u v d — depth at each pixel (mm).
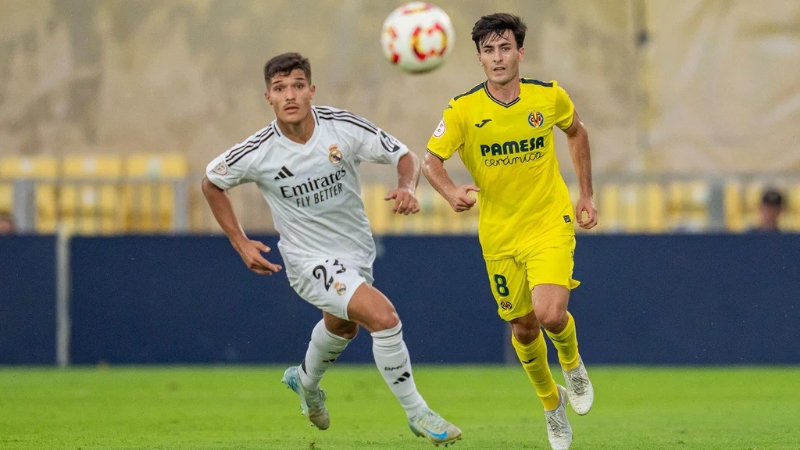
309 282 19469
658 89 66062
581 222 20938
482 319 42469
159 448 21297
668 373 39406
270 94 18781
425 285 42594
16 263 43281
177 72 69625
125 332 43188
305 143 19156
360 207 19797
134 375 39469
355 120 19438
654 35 66438
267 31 69562
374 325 18703
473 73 68375
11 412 28453
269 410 28938
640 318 41750
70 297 43344
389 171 53281
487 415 27984
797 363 41375
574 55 67312
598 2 67438
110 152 69250
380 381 37406
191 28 69875
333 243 19625
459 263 42562
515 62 19859
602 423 25734
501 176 20281
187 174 66750
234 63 69500
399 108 68438
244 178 19484
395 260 42688
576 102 66812
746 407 29250
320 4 69375
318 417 21891
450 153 20344
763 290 41438
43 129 69562
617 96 66625
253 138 19375
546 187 20281
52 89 69812
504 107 20078
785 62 64562
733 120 64875
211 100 69312
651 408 29219
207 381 37125
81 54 70062
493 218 20531
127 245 43281
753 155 64562
